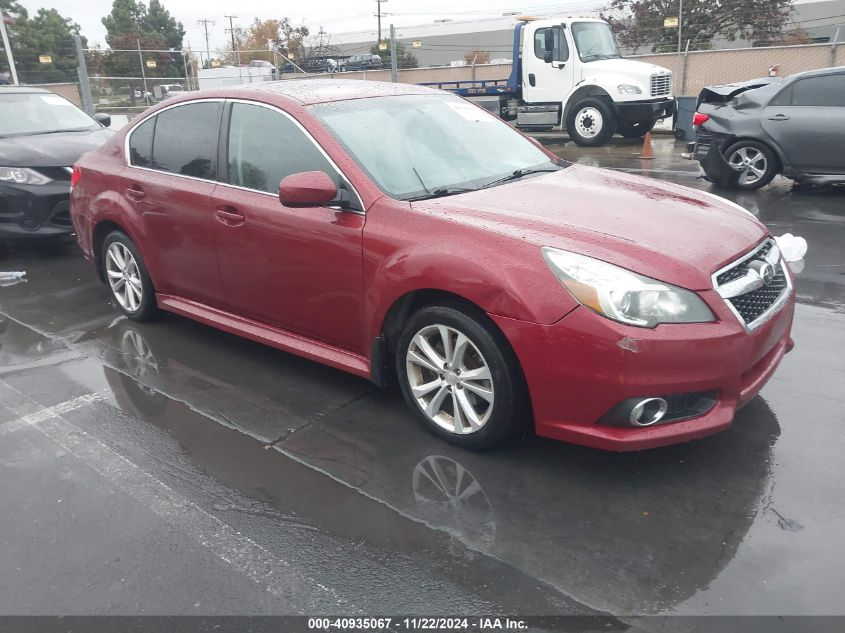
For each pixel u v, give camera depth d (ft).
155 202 15.29
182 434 12.13
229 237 13.70
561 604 8.06
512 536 9.22
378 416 12.48
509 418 10.48
